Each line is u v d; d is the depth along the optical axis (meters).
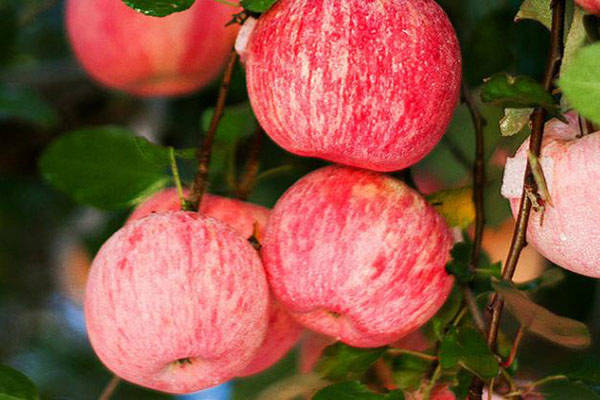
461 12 1.10
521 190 0.87
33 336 1.55
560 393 0.94
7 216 1.42
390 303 0.90
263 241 0.92
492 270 0.94
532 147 0.86
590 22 0.86
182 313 0.88
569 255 0.87
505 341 0.98
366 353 0.95
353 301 0.90
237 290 0.89
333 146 0.89
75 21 1.16
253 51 0.89
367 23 0.87
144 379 0.91
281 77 0.88
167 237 0.89
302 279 0.90
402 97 0.87
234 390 1.15
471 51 1.05
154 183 0.99
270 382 1.14
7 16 1.22
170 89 1.17
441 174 1.11
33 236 1.47
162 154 0.94
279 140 0.90
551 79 0.87
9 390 0.95
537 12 0.91
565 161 0.86
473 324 0.95
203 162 0.94
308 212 0.91
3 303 1.53
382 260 0.90
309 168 1.05
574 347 0.90
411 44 0.87
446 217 0.96
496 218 1.06
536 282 0.96
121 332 0.88
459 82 0.89
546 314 0.88
